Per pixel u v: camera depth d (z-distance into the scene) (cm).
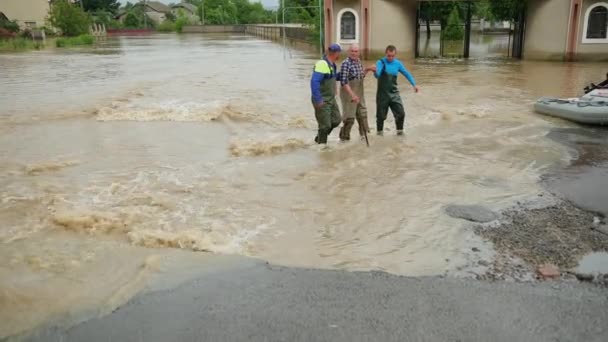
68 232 537
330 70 828
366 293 407
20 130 1026
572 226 522
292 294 408
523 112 1152
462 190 639
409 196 623
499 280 421
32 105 1305
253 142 885
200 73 2030
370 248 488
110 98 1390
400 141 895
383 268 449
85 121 1112
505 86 1599
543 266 442
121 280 437
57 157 824
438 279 426
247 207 598
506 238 498
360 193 638
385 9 2667
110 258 476
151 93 1474
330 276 436
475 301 391
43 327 373
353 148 852
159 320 379
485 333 353
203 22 9856
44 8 5716
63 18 5722
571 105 1061
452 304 388
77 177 720
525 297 395
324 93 837
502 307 382
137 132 1001
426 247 486
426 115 1115
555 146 848
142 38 6969
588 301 388
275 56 2953
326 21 2705
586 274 427
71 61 2844
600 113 988
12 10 5406
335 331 360
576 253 464
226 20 10131
